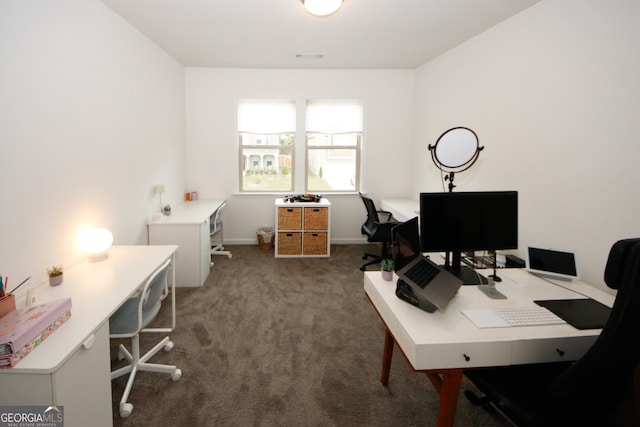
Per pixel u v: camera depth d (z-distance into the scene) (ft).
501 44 9.73
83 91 7.77
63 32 7.03
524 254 8.87
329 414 6.01
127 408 5.86
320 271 13.39
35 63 6.24
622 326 3.40
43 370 3.84
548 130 8.02
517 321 4.81
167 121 13.34
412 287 4.99
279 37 11.37
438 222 6.15
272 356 7.70
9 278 5.76
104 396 5.03
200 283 11.69
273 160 16.87
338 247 16.81
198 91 15.64
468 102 11.47
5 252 5.66
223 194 16.46
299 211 14.96
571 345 4.52
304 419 5.88
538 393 4.39
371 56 13.70
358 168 17.11
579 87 7.16
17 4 5.78
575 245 7.32
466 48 11.54
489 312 5.05
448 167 11.51
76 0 7.46
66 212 7.22
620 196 6.33
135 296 7.13
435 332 4.49
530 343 4.41
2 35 5.49
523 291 5.96
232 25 10.27
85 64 7.84
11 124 5.72
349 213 17.17
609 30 6.47
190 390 6.54
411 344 4.32
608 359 3.53
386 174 16.80
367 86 16.14
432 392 6.62
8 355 3.84
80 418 4.45
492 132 10.18
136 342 6.77
